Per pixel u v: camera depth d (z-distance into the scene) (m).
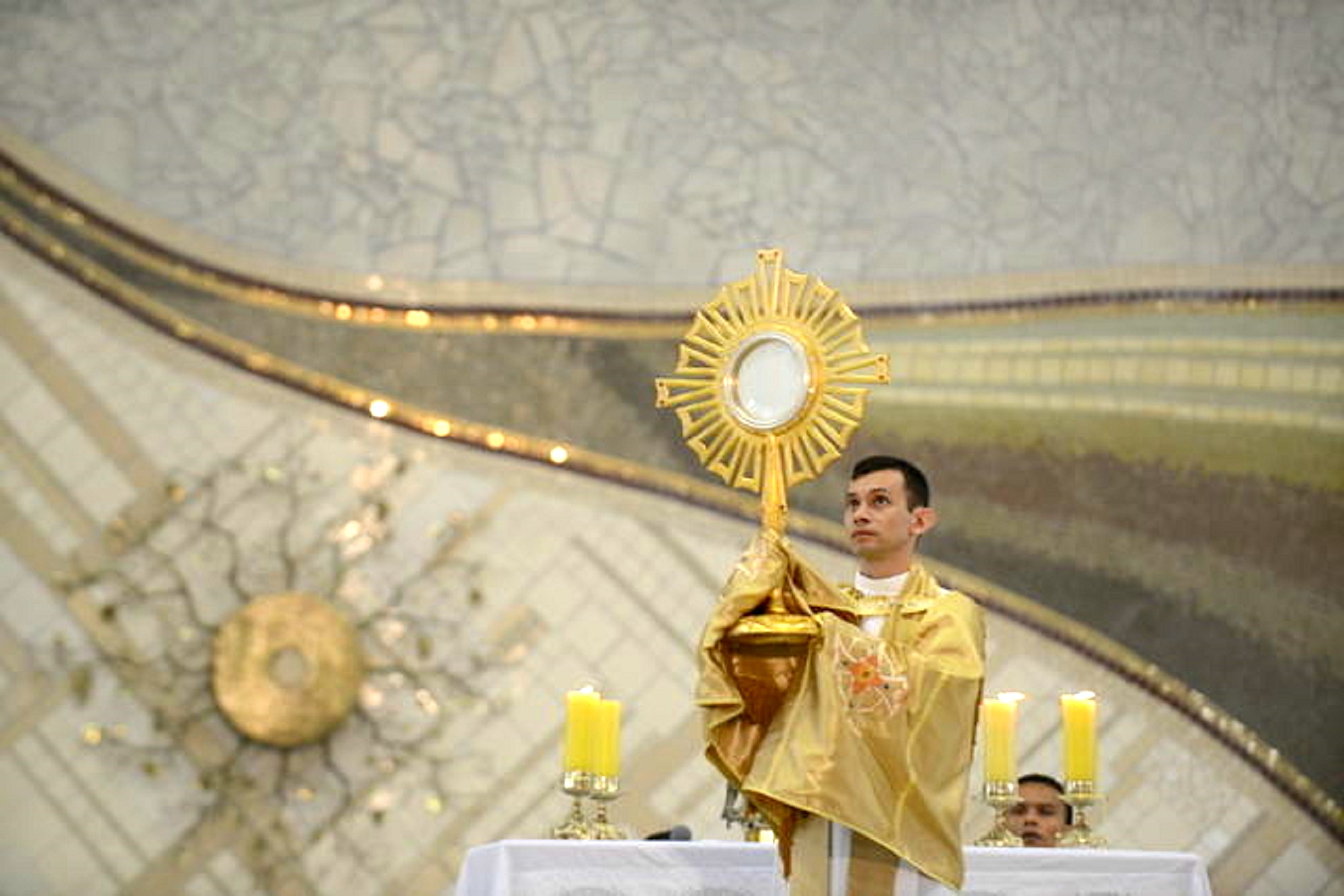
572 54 13.35
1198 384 13.31
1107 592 13.02
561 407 12.87
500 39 13.30
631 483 12.82
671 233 13.19
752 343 6.96
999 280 13.30
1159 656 12.97
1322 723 12.97
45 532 12.12
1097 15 13.73
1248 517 13.19
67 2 12.85
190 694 12.05
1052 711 12.80
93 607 12.05
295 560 12.34
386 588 12.41
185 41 12.95
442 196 13.05
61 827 11.77
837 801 6.37
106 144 12.71
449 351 12.84
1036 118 13.56
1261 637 13.05
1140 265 13.40
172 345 12.52
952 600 6.89
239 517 12.34
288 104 13.00
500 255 13.03
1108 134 13.57
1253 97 13.70
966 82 13.58
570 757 8.47
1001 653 12.87
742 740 6.61
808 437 6.83
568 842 6.98
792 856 6.62
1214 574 13.10
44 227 12.52
